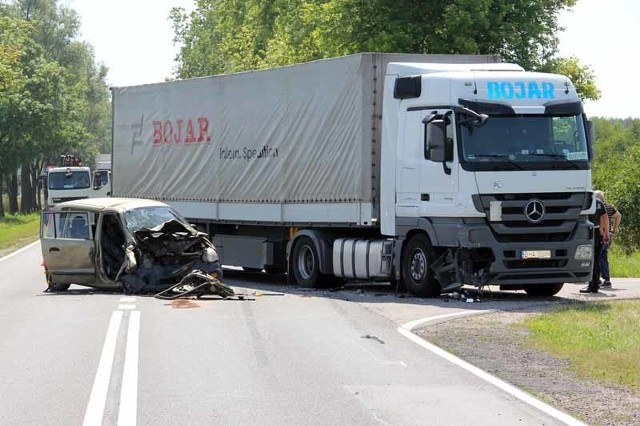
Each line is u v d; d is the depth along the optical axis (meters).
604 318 16.98
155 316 17.36
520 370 12.25
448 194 19.84
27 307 19.27
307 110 23.61
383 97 21.52
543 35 44.41
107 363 12.51
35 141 87.88
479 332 15.48
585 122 20.33
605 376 11.80
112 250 22.56
